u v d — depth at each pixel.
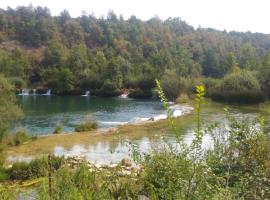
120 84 72.44
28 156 19.17
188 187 3.57
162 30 135.00
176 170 3.67
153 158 4.24
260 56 111.50
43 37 125.94
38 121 35.50
